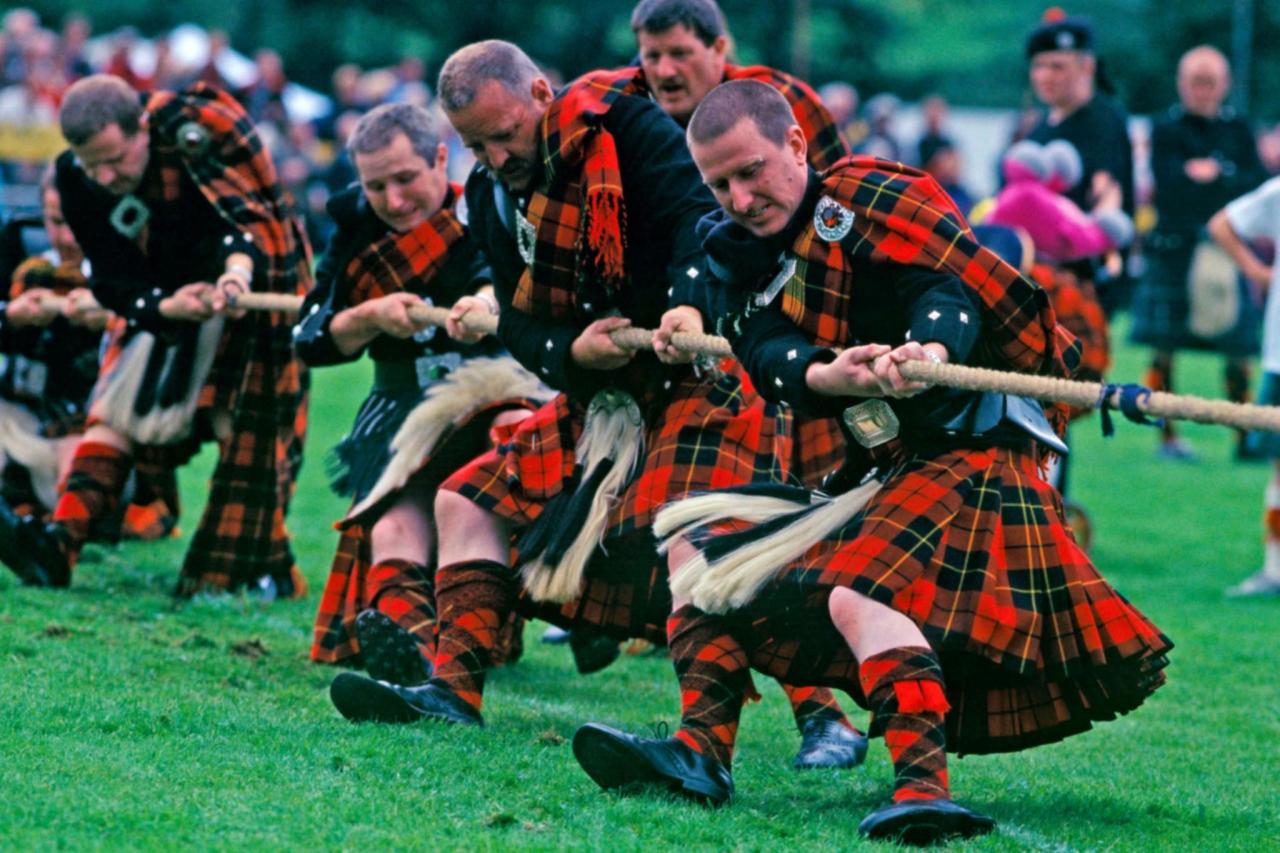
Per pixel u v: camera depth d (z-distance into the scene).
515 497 13.32
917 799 10.84
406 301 14.77
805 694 13.73
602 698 15.63
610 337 12.73
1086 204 24.50
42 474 20.47
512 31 93.00
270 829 10.35
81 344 20.44
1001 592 11.11
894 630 11.01
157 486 18.86
